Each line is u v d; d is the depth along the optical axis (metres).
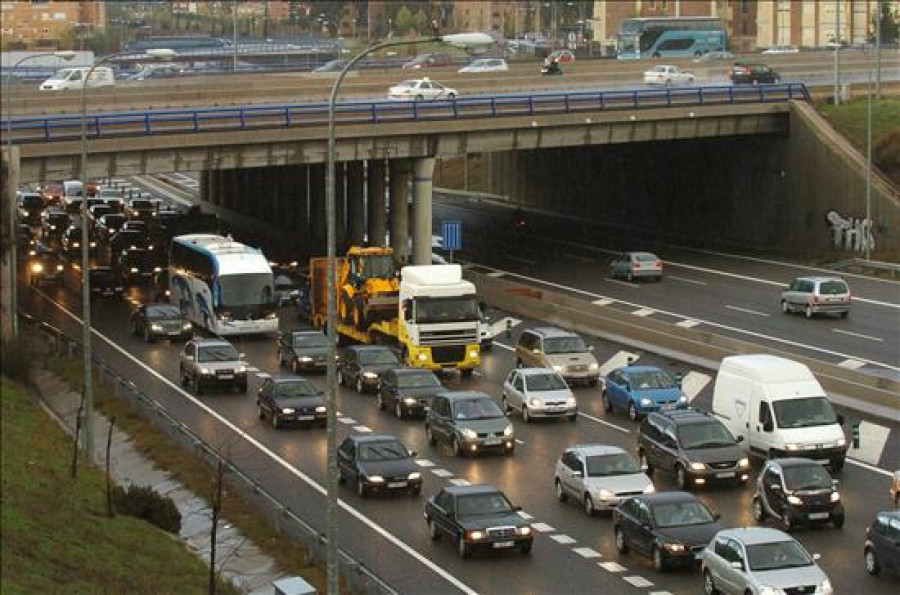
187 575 88.75
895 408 130.50
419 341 153.00
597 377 150.25
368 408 140.75
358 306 168.62
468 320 154.12
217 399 146.00
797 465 99.31
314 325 184.75
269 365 163.50
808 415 113.75
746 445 115.94
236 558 94.00
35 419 130.75
